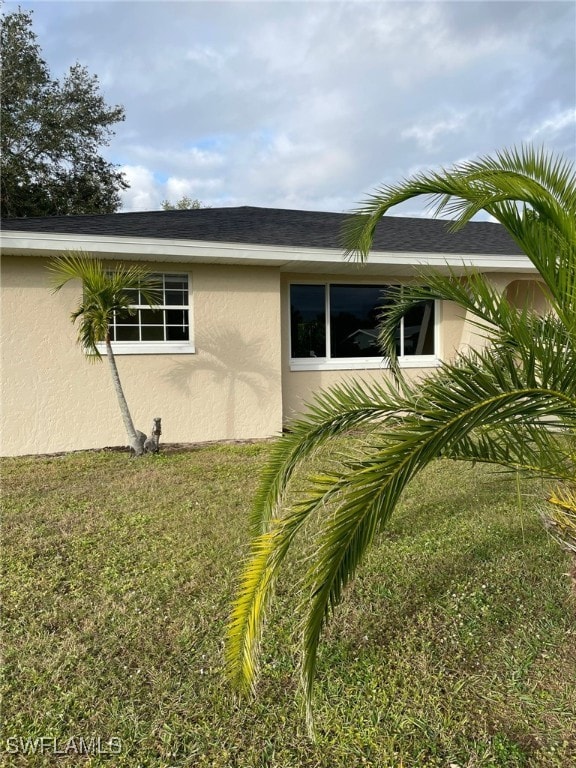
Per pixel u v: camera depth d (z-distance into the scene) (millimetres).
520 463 2889
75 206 26578
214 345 9172
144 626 3375
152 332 8961
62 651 3109
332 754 2395
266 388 9508
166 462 7688
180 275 9070
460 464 7230
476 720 2594
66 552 4520
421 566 4191
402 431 2016
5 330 8133
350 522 1898
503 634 3303
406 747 2428
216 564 4266
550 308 3334
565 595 3734
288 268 9773
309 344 10703
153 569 4188
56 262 8125
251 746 2438
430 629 3350
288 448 3008
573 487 3180
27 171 24859
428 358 11211
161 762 2350
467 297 2670
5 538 4820
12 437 8258
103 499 5973
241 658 2330
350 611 3551
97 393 8609
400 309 4387
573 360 2221
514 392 2127
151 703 2699
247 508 5648
